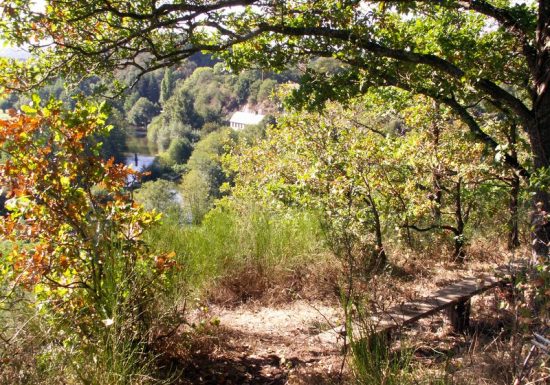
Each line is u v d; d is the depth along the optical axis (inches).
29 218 150.4
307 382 165.6
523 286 136.1
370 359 150.6
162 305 184.7
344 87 242.4
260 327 230.4
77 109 154.6
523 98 296.4
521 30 230.7
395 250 307.7
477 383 143.8
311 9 228.8
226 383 169.3
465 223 332.2
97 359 141.2
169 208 303.1
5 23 189.6
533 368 134.1
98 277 154.4
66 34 211.3
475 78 230.4
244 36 219.1
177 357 177.8
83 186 157.0
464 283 230.1
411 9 227.6
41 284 151.4
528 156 251.4
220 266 276.1
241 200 359.3
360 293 202.8
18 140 145.9
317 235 286.8
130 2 214.2
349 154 296.4
